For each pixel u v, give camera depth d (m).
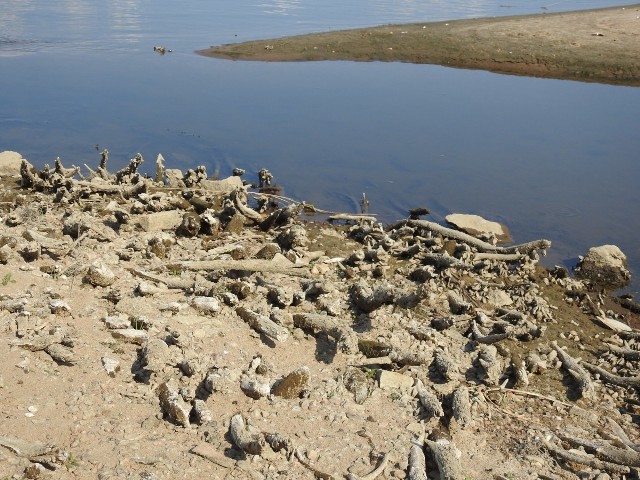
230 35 48.56
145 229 16.77
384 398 11.04
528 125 29.66
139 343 10.75
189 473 8.71
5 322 10.50
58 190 18.59
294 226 17.14
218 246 16.28
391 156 25.36
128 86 34.31
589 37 43.75
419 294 12.77
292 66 40.19
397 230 17.97
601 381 12.77
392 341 12.78
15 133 26.64
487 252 17.48
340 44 44.12
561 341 14.05
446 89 35.72
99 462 8.49
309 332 12.29
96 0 69.94
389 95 34.19
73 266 12.82
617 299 16.33
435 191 22.36
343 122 29.31
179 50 43.31
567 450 10.55
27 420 8.81
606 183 23.27
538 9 64.31
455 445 10.34
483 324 13.95
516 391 12.11
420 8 65.94
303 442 9.71
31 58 40.16
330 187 22.53
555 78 38.91
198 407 9.72
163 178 21.88
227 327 11.84
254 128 28.19
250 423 9.78
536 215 20.83
